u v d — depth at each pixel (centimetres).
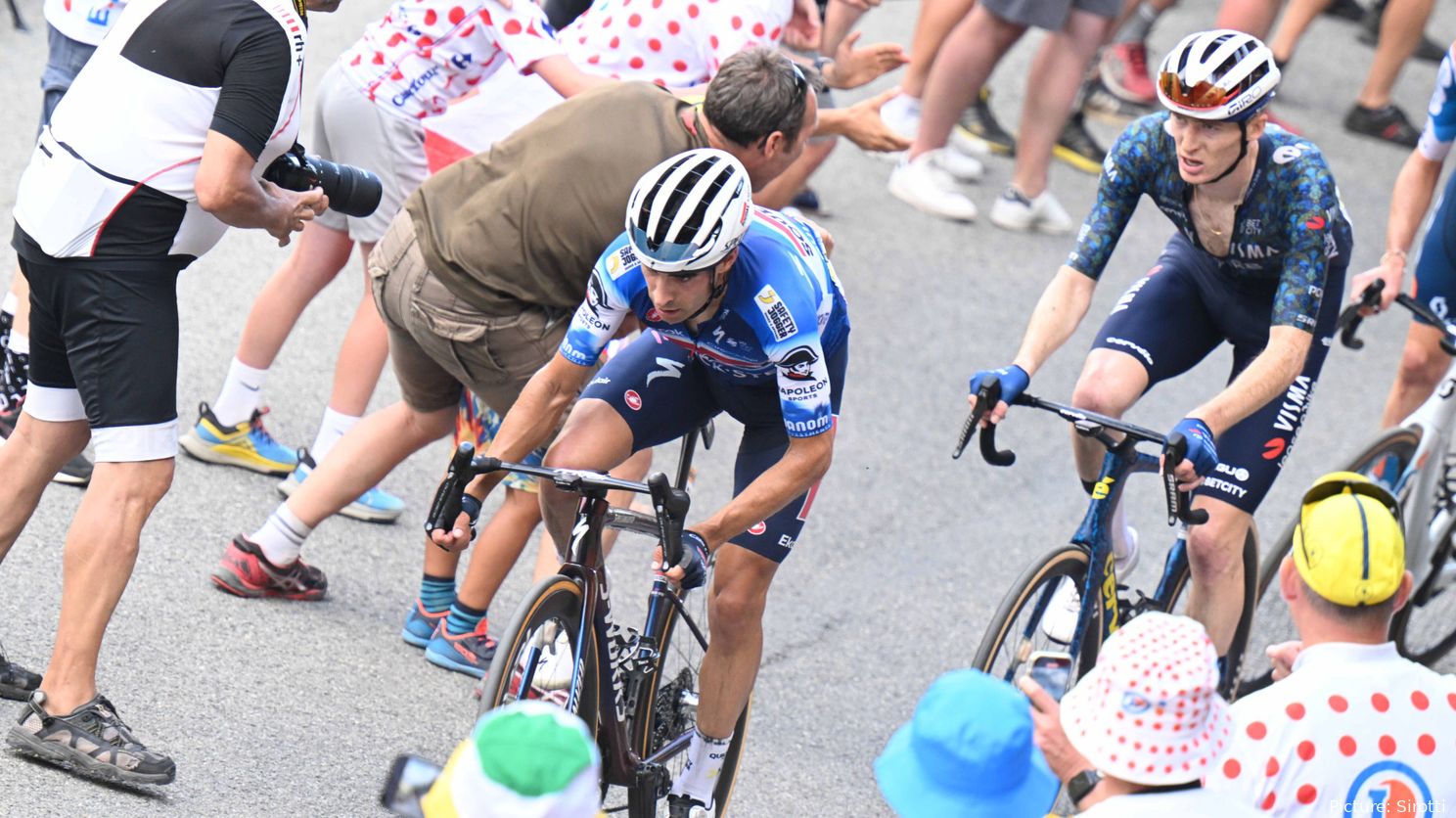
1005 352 2442
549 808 568
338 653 1453
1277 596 1847
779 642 1669
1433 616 1738
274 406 1905
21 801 1080
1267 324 1445
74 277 1094
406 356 1405
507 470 1059
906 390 2295
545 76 1551
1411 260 2905
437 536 1070
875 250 2694
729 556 1205
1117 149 1383
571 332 1144
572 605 1115
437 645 1473
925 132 2853
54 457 1198
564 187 1254
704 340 1129
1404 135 3378
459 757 601
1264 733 867
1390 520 883
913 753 717
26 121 2428
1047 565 1295
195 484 1686
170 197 1088
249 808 1165
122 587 1137
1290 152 1322
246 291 2155
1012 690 720
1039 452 2230
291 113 1106
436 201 1313
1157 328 1462
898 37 3409
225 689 1335
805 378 1085
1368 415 2442
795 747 1474
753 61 1230
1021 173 2836
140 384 1113
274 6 1080
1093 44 2733
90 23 1541
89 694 1140
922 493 2061
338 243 1692
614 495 1455
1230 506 1425
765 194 1742
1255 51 1259
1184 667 723
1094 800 764
